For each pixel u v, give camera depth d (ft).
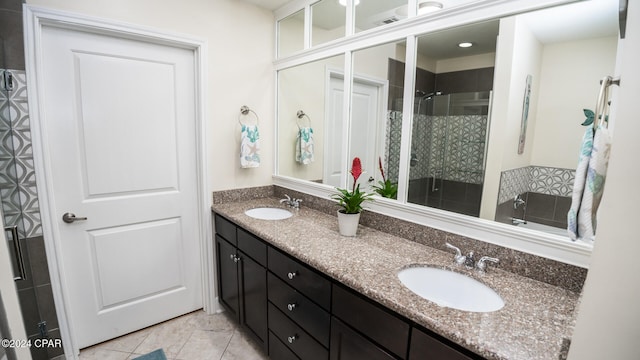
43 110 5.46
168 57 6.84
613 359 1.56
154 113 6.81
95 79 6.07
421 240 5.28
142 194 6.89
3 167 4.99
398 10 5.42
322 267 4.34
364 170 6.31
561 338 2.82
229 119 7.69
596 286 1.58
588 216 2.52
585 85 3.61
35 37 5.23
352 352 4.09
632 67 1.44
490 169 4.49
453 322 3.04
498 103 4.34
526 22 3.99
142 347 6.66
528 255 4.07
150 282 7.25
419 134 5.28
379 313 3.65
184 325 7.48
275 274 5.57
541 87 3.94
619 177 1.48
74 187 6.08
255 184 8.41
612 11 3.39
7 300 1.80
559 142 3.84
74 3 5.49
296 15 7.59
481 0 4.26
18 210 5.29
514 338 2.81
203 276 7.93
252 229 5.98
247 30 7.72
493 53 4.34
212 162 7.54
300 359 5.16
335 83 6.77
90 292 6.50
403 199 5.56
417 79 5.22
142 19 6.18
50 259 5.74
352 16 6.22
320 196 7.36
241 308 6.86
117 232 6.68
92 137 6.16
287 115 8.13
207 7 7.00
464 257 4.48
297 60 7.54
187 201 7.52
